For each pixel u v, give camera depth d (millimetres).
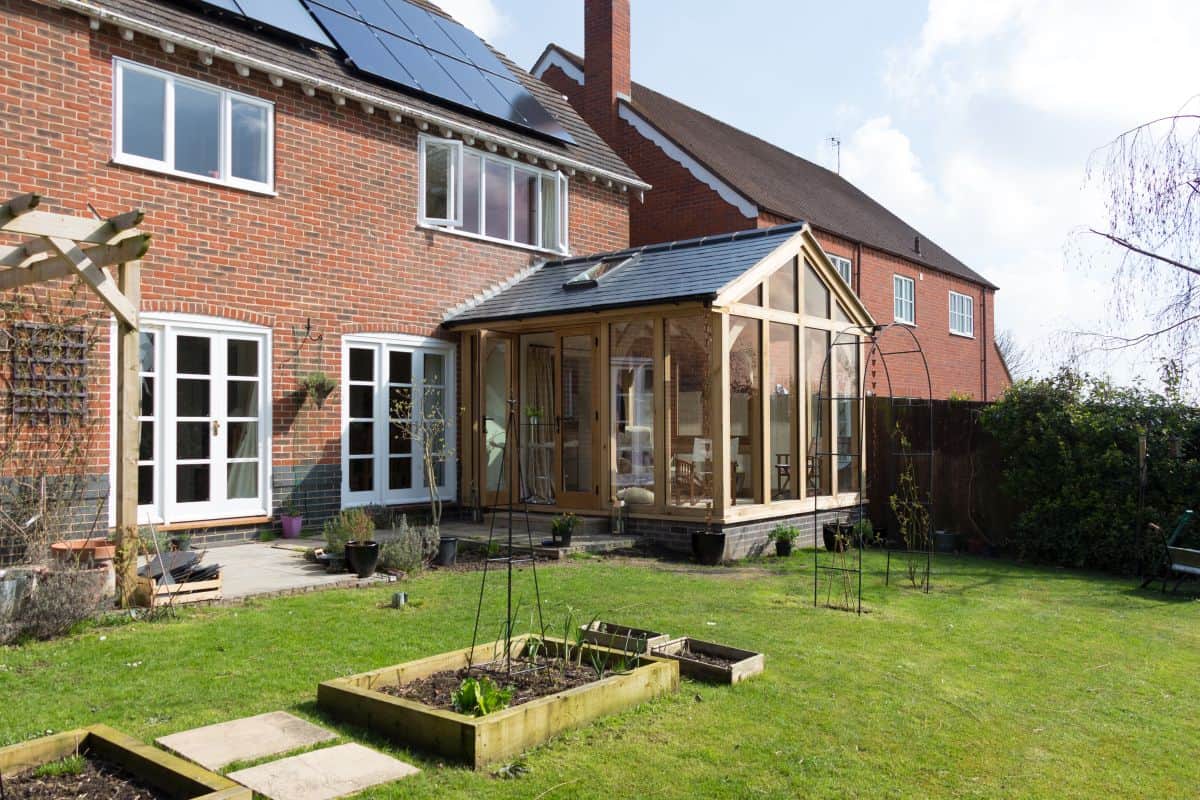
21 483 8594
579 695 4691
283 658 5887
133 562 7238
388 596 8070
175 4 10680
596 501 12070
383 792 3801
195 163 10508
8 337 8586
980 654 6574
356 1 14414
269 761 4125
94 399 9273
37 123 8883
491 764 4172
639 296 11422
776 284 12094
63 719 4645
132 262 7230
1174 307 9109
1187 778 4344
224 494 10625
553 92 18328
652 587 8781
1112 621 7914
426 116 12805
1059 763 4492
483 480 12984
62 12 9117
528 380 13242
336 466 11812
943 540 12766
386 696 4609
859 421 13914
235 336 10758
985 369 28484
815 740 4648
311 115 11672
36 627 6227
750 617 7527
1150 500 10930
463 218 13781
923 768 4348
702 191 18812
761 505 11609
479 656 5617
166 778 3547
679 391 11367
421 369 13062
